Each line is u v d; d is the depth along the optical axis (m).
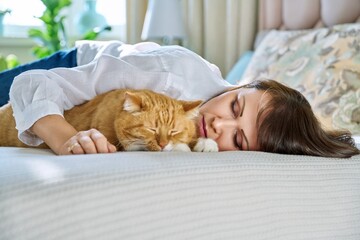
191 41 2.59
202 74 1.12
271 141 0.94
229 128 0.99
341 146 0.92
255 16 2.42
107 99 0.91
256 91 1.02
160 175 0.60
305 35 1.81
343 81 1.46
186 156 0.69
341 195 0.80
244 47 2.38
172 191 0.60
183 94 1.07
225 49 2.51
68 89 0.94
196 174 0.63
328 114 1.40
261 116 0.96
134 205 0.56
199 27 2.59
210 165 0.66
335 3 1.92
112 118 0.86
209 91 1.13
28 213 0.50
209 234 0.62
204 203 0.62
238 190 0.66
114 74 0.99
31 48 2.71
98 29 2.57
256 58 1.92
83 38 2.45
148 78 1.02
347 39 1.59
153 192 0.58
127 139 0.84
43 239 0.50
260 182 0.69
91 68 1.00
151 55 1.07
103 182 0.55
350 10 1.88
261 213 0.68
